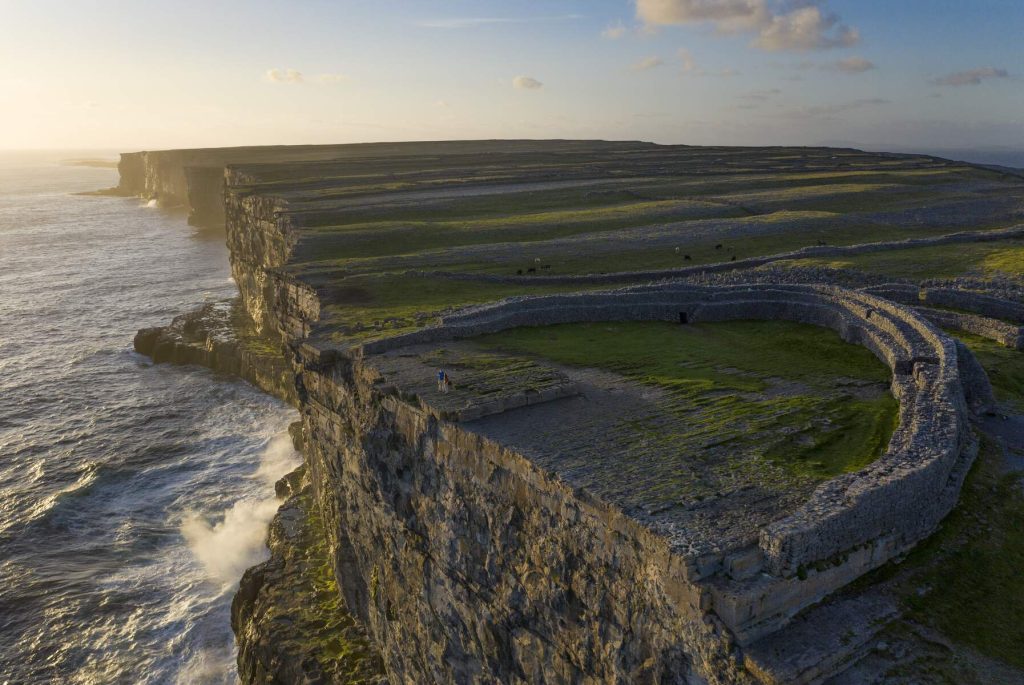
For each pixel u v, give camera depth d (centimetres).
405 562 4291
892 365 4281
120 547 6431
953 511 2944
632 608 2695
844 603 2453
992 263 7112
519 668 3438
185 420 9056
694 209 11662
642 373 4569
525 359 4888
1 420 8925
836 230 9556
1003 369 4531
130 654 5209
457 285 7456
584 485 2978
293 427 8419
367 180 18062
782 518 2656
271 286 10606
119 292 15300
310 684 4594
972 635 2356
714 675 2316
